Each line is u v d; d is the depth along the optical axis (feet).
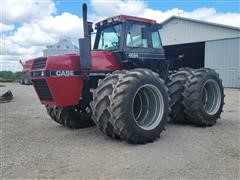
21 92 61.21
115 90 17.70
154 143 18.47
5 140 19.58
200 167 14.42
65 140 19.39
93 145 18.08
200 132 21.49
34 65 19.53
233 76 71.61
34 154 16.48
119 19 21.04
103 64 20.54
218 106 24.54
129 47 21.20
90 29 21.27
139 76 18.37
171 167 14.40
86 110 23.12
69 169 14.24
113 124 17.76
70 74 19.12
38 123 25.73
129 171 13.93
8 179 13.15
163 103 19.49
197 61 81.87
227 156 15.94
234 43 71.05
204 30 76.02
